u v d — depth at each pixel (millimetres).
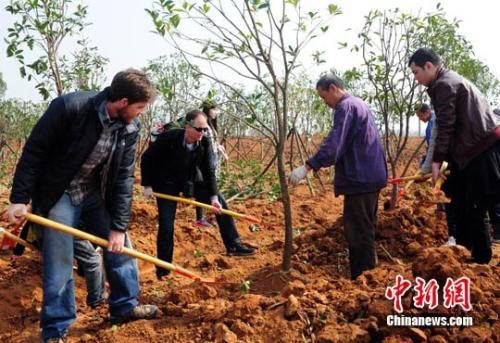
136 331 3746
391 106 7992
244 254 5855
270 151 18906
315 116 12797
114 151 3594
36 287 4723
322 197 9148
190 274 4105
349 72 7641
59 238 3549
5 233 3863
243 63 4395
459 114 4586
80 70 6969
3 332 4102
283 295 3943
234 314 3590
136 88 3322
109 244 3650
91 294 4324
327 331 3342
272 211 7984
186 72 10461
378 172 4387
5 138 14430
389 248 5426
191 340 3555
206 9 4246
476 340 3262
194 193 5754
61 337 3582
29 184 3348
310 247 5484
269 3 4227
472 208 4727
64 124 3354
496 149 4645
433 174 4688
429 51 4660
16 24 5461
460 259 4242
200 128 4965
